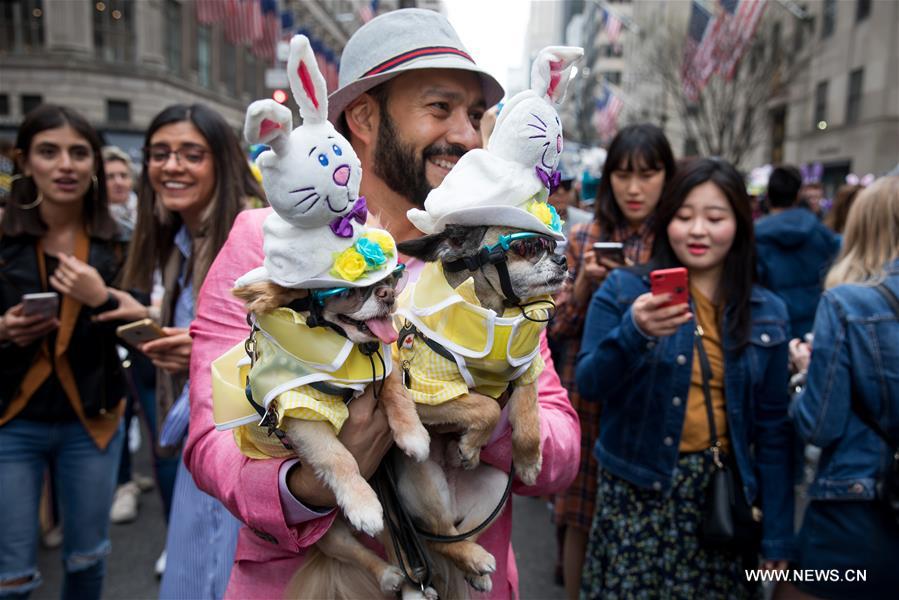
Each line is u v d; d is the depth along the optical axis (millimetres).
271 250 1236
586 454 3213
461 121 1763
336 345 1259
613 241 3658
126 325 2750
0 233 2967
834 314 2324
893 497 2168
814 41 27250
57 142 2904
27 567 2746
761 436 2537
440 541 1467
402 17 1782
